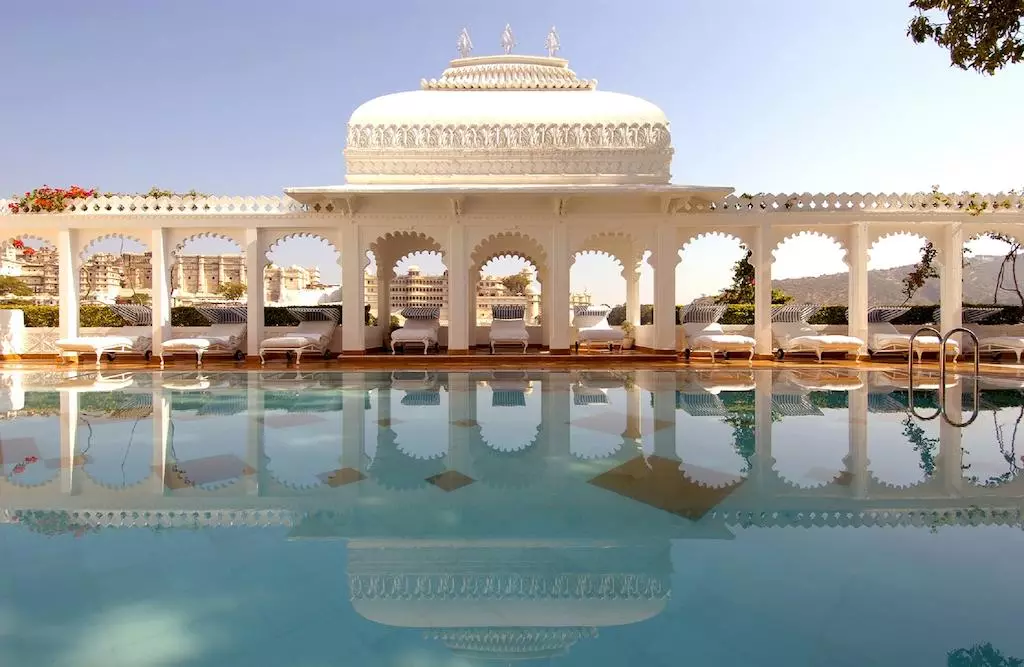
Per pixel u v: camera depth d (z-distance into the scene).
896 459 4.10
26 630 1.92
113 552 2.57
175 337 12.15
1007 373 9.59
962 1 6.36
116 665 1.73
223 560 2.49
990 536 2.70
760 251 11.73
